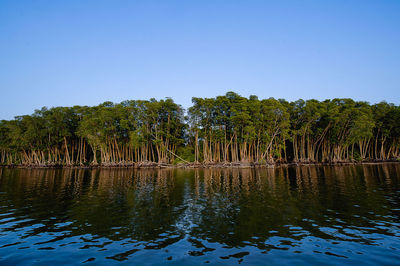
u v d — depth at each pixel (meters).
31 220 17.58
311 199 23.80
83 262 11.06
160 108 85.44
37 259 11.41
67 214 19.17
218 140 88.56
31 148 90.69
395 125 82.25
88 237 14.20
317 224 16.11
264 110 78.25
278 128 80.81
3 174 57.47
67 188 33.22
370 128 76.69
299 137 95.69
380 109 85.56
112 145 92.06
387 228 15.12
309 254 11.67
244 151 82.50
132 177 48.66
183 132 101.56
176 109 90.50
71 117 91.44
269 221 16.88
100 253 12.00
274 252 11.91
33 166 85.62
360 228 15.20
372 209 19.52
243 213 19.02
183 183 38.03
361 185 32.12
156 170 69.94
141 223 16.75
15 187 34.38
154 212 19.62
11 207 21.61
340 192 27.27
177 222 16.91
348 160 84.00
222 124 87.81
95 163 85.44
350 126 82.31
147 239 13.80
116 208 21.08
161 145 84.88
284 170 61.81
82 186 35.28
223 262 10.90
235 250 12.20
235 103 83.81
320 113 81.12
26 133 84.38
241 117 74.75
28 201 24.25
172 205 22.06
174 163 86.88
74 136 95.12
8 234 14.77
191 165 81.31
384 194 25.47
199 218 17.81
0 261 11.19
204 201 23.69
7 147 99.44
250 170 64.31
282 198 24.52
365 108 82.31
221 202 23.12
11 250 12.45
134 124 84.69
